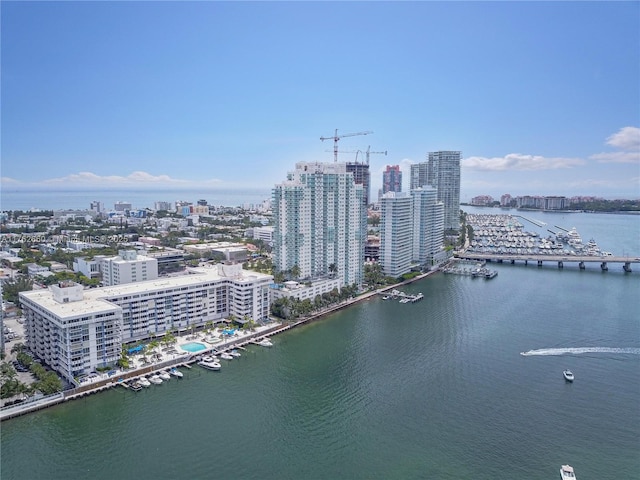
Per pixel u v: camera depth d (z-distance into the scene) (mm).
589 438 198125
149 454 186750
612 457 185250
